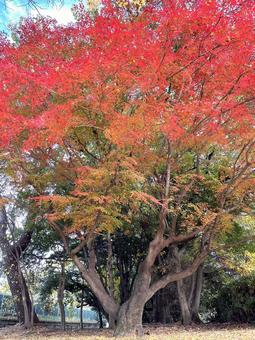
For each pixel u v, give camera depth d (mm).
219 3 8250
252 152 10555
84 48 10086
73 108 9359
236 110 8820
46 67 8977
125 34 8719
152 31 8945
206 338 9281
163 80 8859
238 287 15359
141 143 9492
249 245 14055
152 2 9242
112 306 11484
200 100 8945
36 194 12750
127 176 9469
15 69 8531
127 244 16797
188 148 10836
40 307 23672
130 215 12117
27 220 16594
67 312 27344
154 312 17500
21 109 9398
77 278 19219
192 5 8656
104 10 9445
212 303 17391
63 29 10609
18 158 10062
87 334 11719
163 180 11391
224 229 12148
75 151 10906
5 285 25547
